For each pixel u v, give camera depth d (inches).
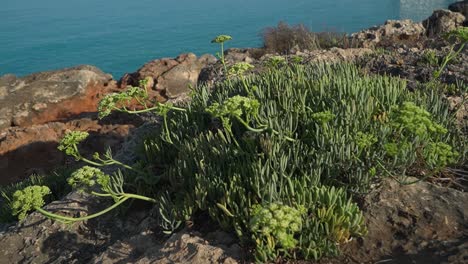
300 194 151.2
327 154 163.6
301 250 138.4
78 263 183.3
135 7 6678.2
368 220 150.2
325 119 163.2
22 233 205.8
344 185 162.2
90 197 213.6
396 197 155.7
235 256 143.7
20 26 5093.5
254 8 5457.7
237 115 163.9
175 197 189.5
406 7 4005.9
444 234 138.6
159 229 176.4
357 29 3334.2
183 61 844.0
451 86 250.4
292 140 174.4
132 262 158.6
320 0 5600.4
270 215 116.0
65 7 7347.4
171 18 5083.7
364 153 169.8
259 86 220.7
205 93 236.1
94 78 856.9
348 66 259.4
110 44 3582.7
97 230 196.5
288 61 365.1
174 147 213.2
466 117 213.8
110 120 636.7
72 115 802.2
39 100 790.5
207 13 5324.8
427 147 155.9
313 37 771.4
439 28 648.4
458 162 174.9
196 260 144.3
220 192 163.3
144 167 216.4
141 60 2955.2
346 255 139.7
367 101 197.3
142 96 207.6
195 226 167.8
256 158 171.3
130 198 204.2
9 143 594.9
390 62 321.1
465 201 150.3
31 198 158.2
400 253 136.3
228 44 3181.6
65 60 3105.3
